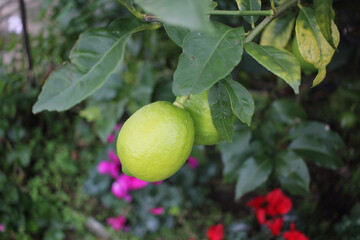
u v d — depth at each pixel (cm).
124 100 107
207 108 35
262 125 77
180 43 34
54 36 132
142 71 102
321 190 115
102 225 124
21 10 121
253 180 70
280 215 98
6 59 151
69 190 134
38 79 132
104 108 109
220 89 34
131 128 32
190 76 28
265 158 71
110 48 37
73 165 134
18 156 126
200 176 129
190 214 128
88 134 138
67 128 143
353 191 111
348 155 114
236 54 30
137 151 31
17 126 127
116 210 125
